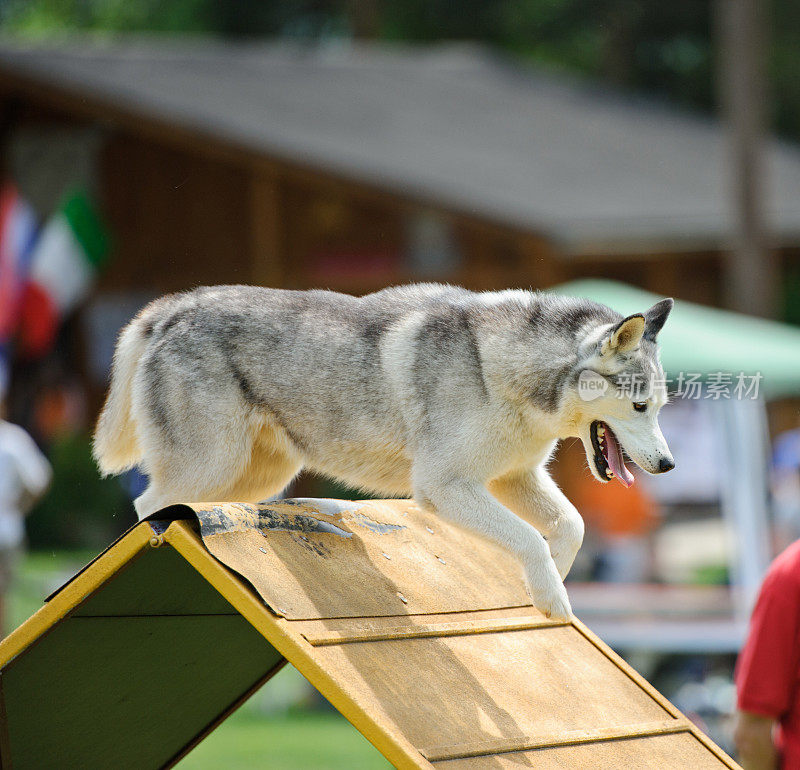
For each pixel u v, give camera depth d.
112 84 27.69
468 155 29.81
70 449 27.47
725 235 26.89
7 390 26.83
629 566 19.53
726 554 19.25
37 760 6.94
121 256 27.16
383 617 6.14
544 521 7.36
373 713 5.27
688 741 6.49
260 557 5.86
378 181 26.00
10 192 25.16
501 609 6.98
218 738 15.03
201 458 7.22
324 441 7.30
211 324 7.34
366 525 6.95
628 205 27.53
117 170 27.16
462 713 5.80
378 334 7.18
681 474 20.14
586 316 7.11
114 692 6.80
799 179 33.59
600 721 6.30
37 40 50.69
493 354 6.94
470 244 26.64
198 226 27.09
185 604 6.46
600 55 51.59
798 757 7.02
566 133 33.59
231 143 26.28
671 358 14.26
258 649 7.07
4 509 16.45
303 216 27.00
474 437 6.91
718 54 47.56
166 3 52.03
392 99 33.12
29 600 20.83
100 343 27.20
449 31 51.03
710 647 15.22
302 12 54.22
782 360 14.50
